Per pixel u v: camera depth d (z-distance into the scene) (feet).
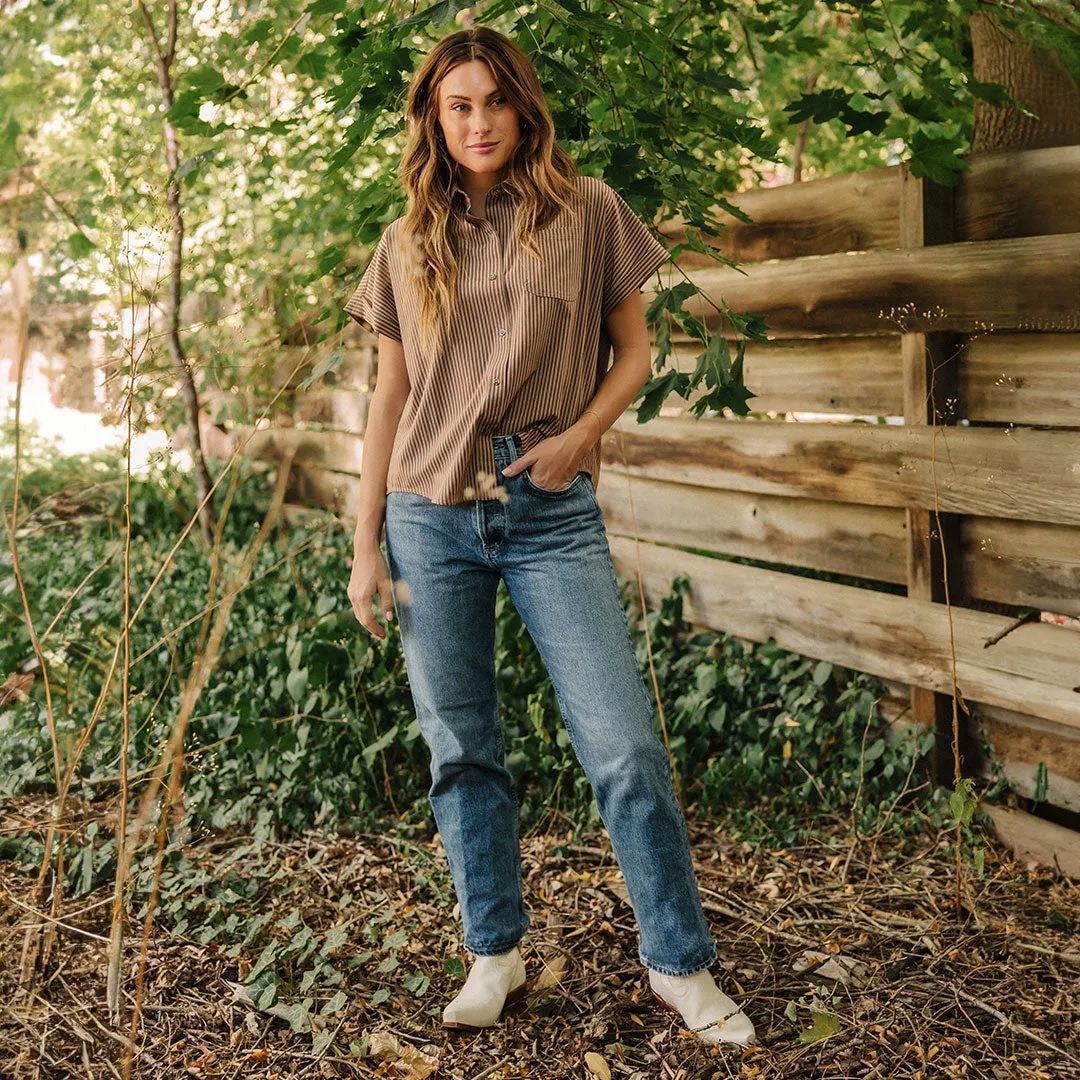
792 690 10.80
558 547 6.55
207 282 14.69
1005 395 9.21
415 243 6.56
